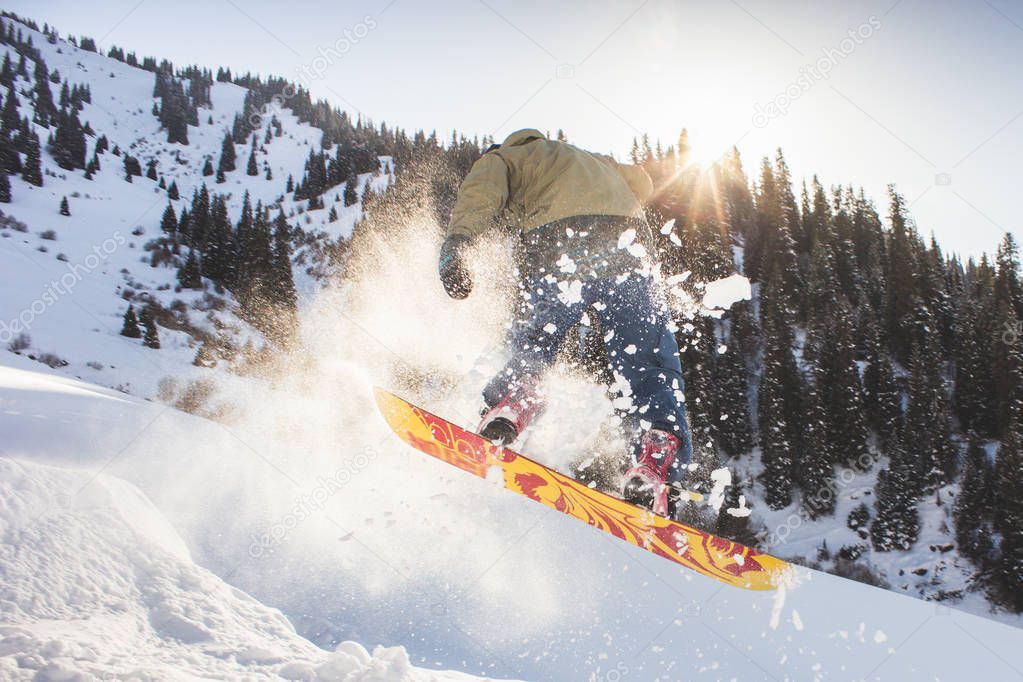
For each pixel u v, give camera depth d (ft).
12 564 5.26
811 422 94.27
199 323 112.47
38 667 4.10
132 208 207.41
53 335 88.63
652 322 7.50
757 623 9.02
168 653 4.95
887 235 136.98
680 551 8.10
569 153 7.89
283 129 350.64
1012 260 124.98
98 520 6.38
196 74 430.61
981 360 99.45
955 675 8.77
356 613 7.55
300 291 120.98
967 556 78.13
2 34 380.58
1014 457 78.07
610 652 7.73
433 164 154.40
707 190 126.31
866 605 10.30
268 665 5.02
